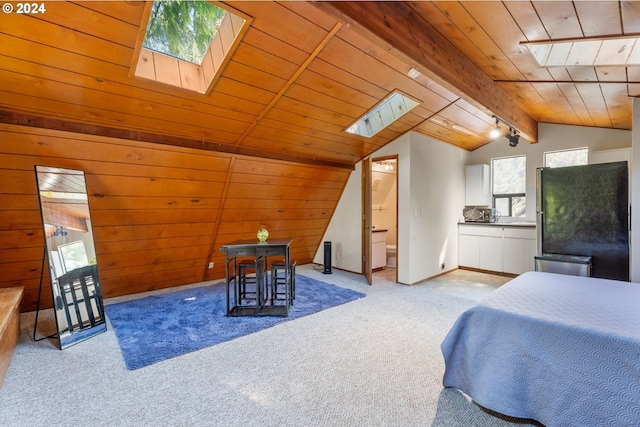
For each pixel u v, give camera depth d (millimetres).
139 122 2619
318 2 1576
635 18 1718
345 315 3164
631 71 2273
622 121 3820
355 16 1723
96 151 2639
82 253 2732
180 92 2377
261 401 1740
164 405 1706
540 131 4957
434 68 2277
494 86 3195
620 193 3061
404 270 4473
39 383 1934
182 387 1884
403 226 4473
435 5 1932
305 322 2973
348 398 1765
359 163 5020
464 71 2650
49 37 1718
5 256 2816
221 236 4242
